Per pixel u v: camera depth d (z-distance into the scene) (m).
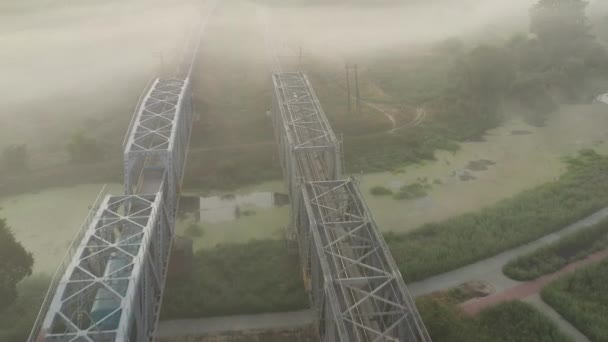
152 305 42.12
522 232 60.59
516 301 48.72
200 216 69.19
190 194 74.88
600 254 57.47
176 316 49.38
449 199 72.38
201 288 52.59
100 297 37.34
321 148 55.59
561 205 66.69
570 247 58.91
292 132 63.09
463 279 53.59
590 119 101.50
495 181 77.56
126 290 36.12
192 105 88.06
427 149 87.62
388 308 37.41
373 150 87.94
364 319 37.03
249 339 46.94
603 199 67.94
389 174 80.69
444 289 52.06
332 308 34.31
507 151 88.19
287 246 58.09
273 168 81.12
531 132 96.19
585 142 90.62
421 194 73.50
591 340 45.03
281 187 76.44
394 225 65.56
